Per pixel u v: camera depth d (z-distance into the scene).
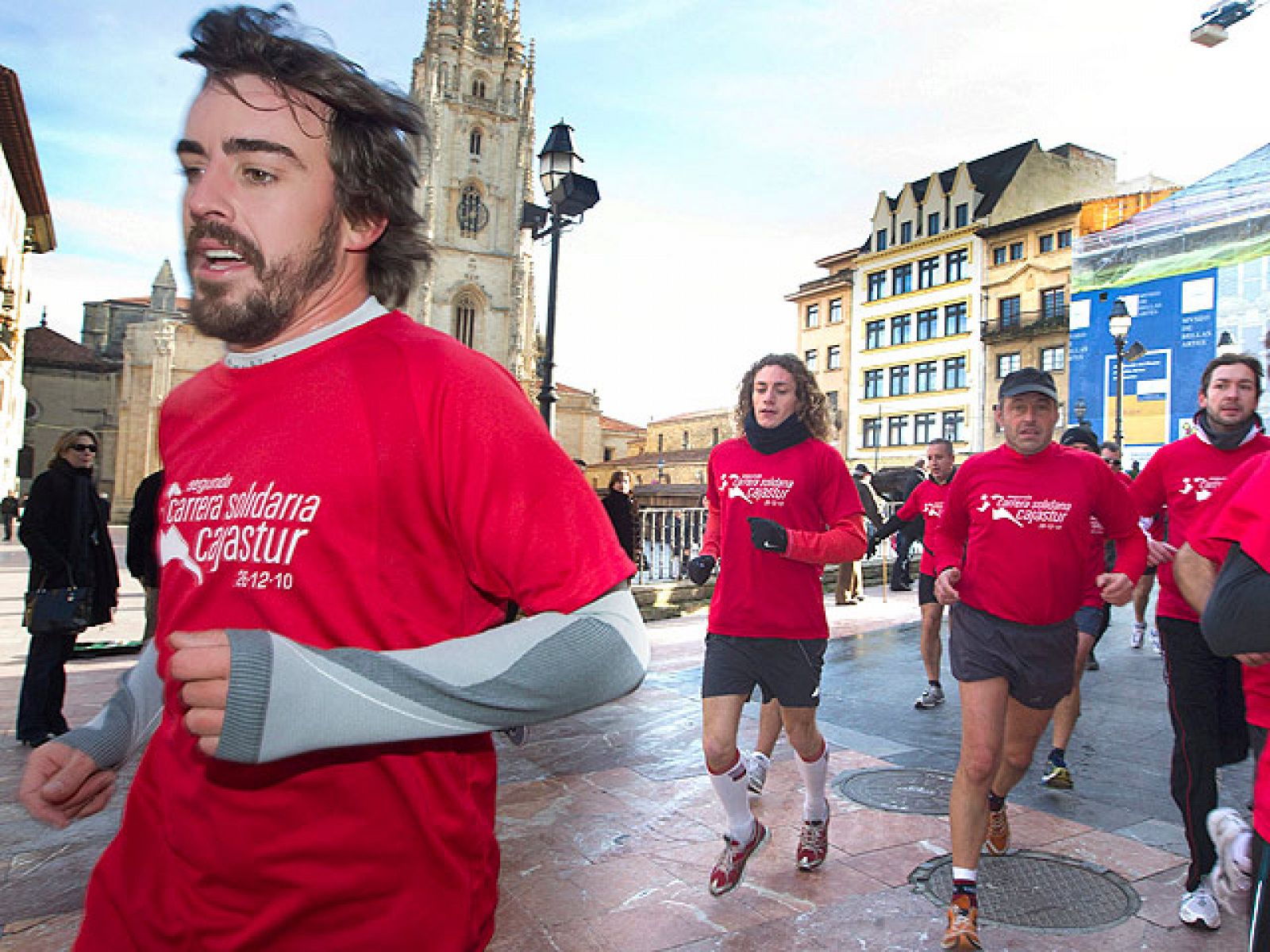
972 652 3.06
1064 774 4.56
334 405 1.07
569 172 10.23
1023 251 39.94
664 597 11.64
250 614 1.04
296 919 1.00
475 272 62.09
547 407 10.50
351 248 1.21
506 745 5.40
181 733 1.12
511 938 2.92
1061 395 37.53
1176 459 3.97
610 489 9.88
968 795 2.92
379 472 1.03
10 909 3.16
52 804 1.16
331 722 0.83
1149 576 7.45
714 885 3.24
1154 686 7.15
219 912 1.03
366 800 1.01
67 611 5.12
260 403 1.12
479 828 1.12
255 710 0.80
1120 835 3.88
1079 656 4.54
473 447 1.03
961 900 2.84
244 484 1.07
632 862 3.58
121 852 1.19
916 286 45.09
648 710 6.33
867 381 47.84
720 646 3.34
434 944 1.03
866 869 3.50
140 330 51.28
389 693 0.87
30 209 38.78
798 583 3.33
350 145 1.17
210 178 1.11
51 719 5.23
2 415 33.91
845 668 8.05
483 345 62.25
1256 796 1.59
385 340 1.12
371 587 1.02
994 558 3.07
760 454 3.49
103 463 56.81
